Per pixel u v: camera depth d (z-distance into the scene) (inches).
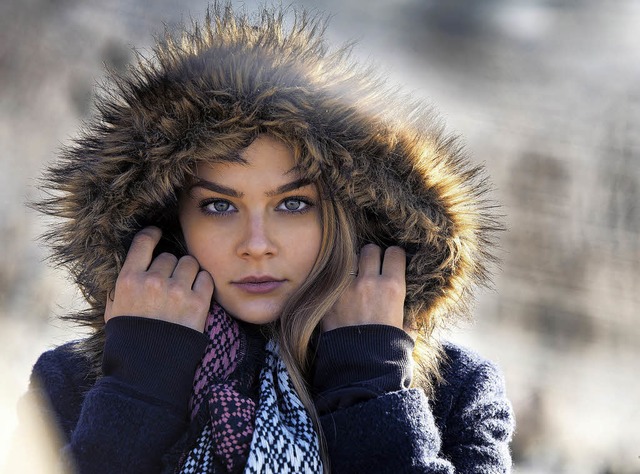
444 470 75.0
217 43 82.2
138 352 78.5
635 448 195.2
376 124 80.4
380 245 87.9
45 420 87.4
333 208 81.7
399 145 81.9
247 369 82.8
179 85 78.0
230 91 77.7
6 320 200.2
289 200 81.0
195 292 81.6
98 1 341.7
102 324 87.4
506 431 87.0
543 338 271.6
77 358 91.2
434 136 84.0
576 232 345.7
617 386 237.5
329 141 79.3
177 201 82.9
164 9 334.3
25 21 320.2
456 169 84.3
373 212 84.3
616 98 476.4
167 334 79.2
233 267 81.5
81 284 86.2
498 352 254.4
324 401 78.5
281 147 78.7
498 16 591.8
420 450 75.1
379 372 78.8
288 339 80.9
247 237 80.1
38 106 286.0
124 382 77.6
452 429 85.7
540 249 330.3
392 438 74.9
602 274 321.1
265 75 78.5
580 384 234.7
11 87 290.0
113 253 83.5
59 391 88.7
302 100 77.7
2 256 218.8
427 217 82.0
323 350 80.9
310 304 81.2
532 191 373.1
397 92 83.5
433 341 88.0
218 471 75.7
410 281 85.1
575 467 189.2
